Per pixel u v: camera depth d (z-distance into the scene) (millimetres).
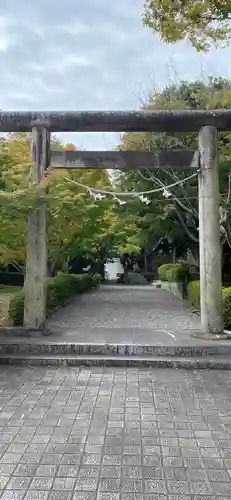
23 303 8664
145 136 12617
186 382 5695
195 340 7395
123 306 14469
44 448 3625
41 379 5801
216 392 5250
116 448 3641
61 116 7789
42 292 7965
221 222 11664
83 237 13961
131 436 3891
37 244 7938
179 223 15539
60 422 4219
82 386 5473
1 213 7293
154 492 2961
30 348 7035
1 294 18125
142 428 4082
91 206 10805
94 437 3861
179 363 6480
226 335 7531
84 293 21906
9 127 7973
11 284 27484
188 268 18609
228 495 2930
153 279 37781
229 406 4727
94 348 6996
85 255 25719
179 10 5957
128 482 3090
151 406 4711
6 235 8453
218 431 4020
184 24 6070
